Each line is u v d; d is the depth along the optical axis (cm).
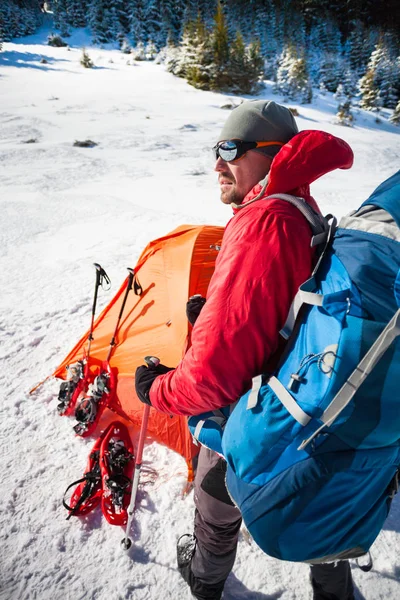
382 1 5625
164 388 123
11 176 1140
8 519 208
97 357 291
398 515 207
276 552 97
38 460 242
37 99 2425
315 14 5625
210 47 3066
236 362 104
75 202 877
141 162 1430
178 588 179
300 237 104
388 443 93
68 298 442
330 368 89
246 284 101
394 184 102
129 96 2636
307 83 3334
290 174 110
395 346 86
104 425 267
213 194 1047
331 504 91
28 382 309
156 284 308
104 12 4744
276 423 94
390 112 3631
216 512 137
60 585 180
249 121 123
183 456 243
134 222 730
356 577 179
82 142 1603
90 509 210
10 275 506
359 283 93
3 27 4591
